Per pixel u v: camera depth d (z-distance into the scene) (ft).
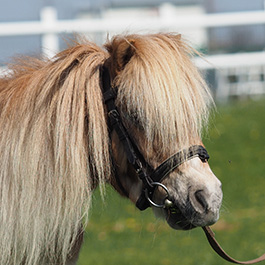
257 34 82.79
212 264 38.04
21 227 20.75
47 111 20.97
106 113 21.21
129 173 21.71
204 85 21.11
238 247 41.39
